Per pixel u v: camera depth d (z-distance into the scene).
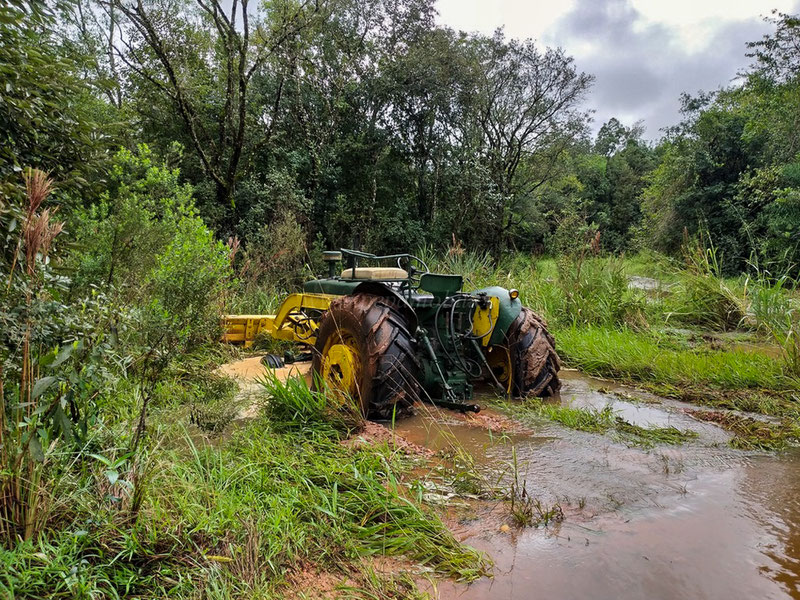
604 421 3.41
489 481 2.46
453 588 1.67
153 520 1.79
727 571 1.74
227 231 10.87
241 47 10.70
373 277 4.21
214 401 3.45
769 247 11.07
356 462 2.46
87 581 1.50
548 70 18.86
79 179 2.91
